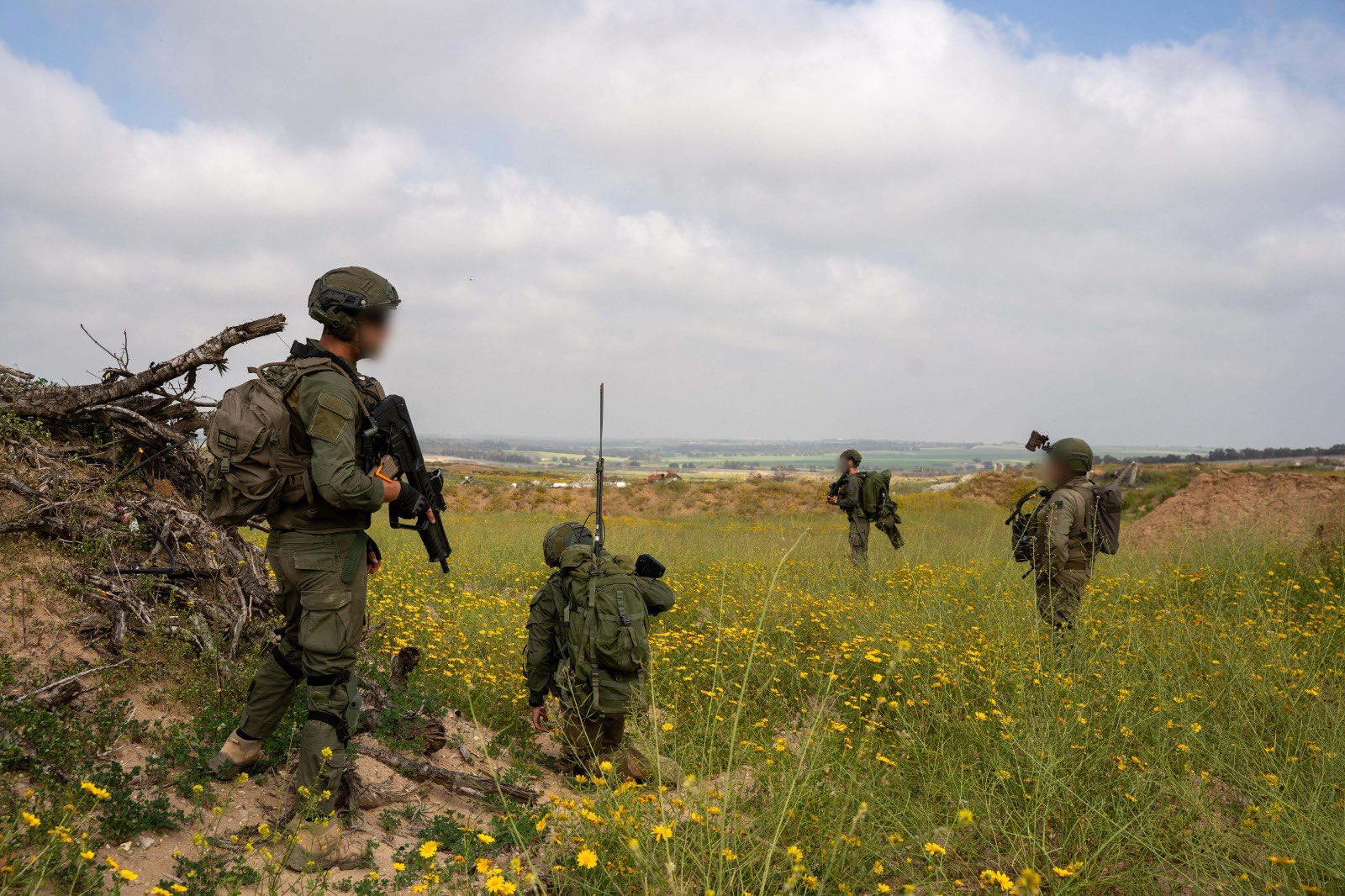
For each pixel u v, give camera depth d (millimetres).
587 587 3920
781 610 6477
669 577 8719
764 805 3053
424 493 3256
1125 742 3619
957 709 4023
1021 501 5688
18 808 2373
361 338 2955
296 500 2768
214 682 3625
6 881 2008
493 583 8734
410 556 9102
